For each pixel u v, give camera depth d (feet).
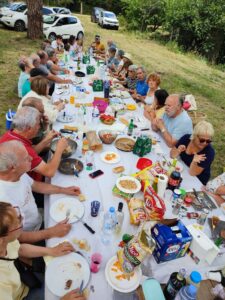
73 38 26.68
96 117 11.82
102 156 8.88
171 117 11.06
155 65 37.70
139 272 5.28
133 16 62.69
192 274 4.80
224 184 9.38
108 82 15.55
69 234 6.08
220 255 6.01
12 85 22.06
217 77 38.34
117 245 5.89
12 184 6.37
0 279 4.72
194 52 53.62
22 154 6.24
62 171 8.02
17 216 4.85
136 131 11.09
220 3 49.08
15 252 5.16
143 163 8.70
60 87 15.28
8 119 12.29
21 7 42.47
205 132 8.75
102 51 26.63
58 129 10.50
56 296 4.83
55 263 5.34
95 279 5.20
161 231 5.50
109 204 6.99
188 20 52.03
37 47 34.81
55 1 78.64
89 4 83.61
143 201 6.97
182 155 9.77
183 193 7.25
